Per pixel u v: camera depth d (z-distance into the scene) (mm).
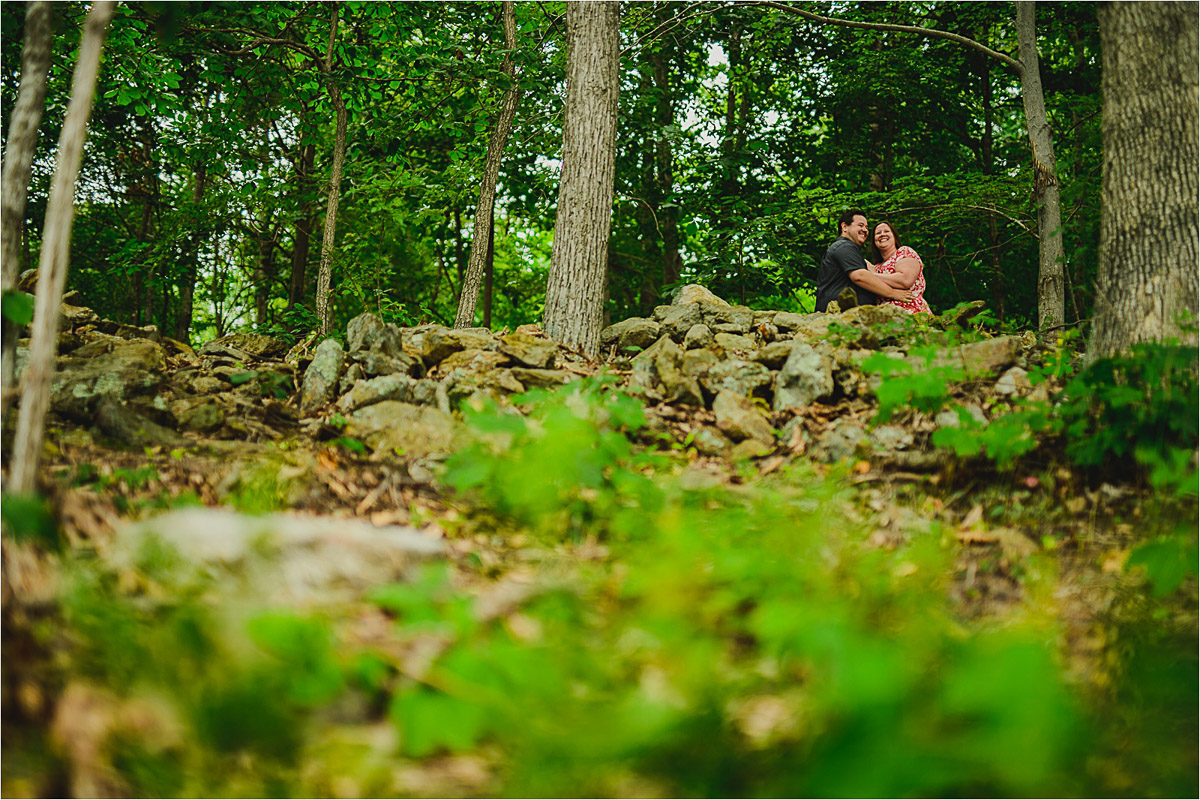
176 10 6762
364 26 9172
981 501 3648
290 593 2436
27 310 3096
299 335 8133
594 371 5332
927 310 6613
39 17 3162
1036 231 9750
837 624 1613
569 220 6352
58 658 2053
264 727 1910
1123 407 3582
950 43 12594
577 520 3305
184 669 1981
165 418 4234
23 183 3152
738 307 6125
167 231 11492
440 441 4117
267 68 8594
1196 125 4059
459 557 2943
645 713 1879
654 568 2355
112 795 1748
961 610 2756
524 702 1969
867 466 3936
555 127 11109
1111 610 2670
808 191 10797
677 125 12086
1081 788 1736
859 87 12336
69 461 3580
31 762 1785
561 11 9859
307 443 4188
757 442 4402
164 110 8555
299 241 13562
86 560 2541
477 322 18406
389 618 2383
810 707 1833
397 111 10164
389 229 12430
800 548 2662
